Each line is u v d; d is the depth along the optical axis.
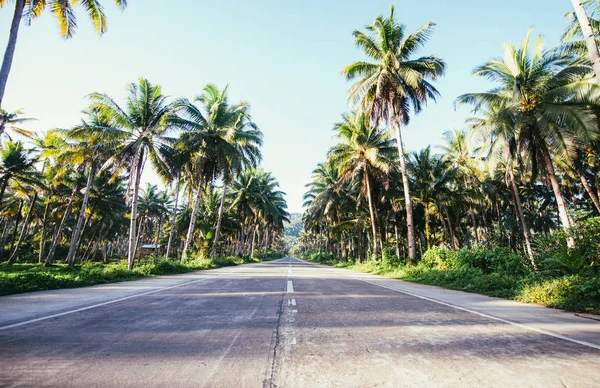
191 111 22.44
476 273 11.80
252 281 12.28
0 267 28.77
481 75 15.41
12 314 5.28
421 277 14.30
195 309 5.94
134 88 19.09
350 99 20.14
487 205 34.91
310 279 13.65
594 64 7.21
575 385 2.54
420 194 28.80
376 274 19.56
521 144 15.40
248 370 2.83
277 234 92.31
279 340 3.82
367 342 3.77
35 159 29.02
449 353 3.37
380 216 33.75
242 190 41.41
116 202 36.16
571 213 13.12
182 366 2.91
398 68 19.09
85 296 7.64
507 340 3.90
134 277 13.66
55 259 49.12
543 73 14.13
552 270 9.09
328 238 57.22
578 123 12.15
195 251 37.16
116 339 3.80
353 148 25.61
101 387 2.43
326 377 2.68
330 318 5.18
